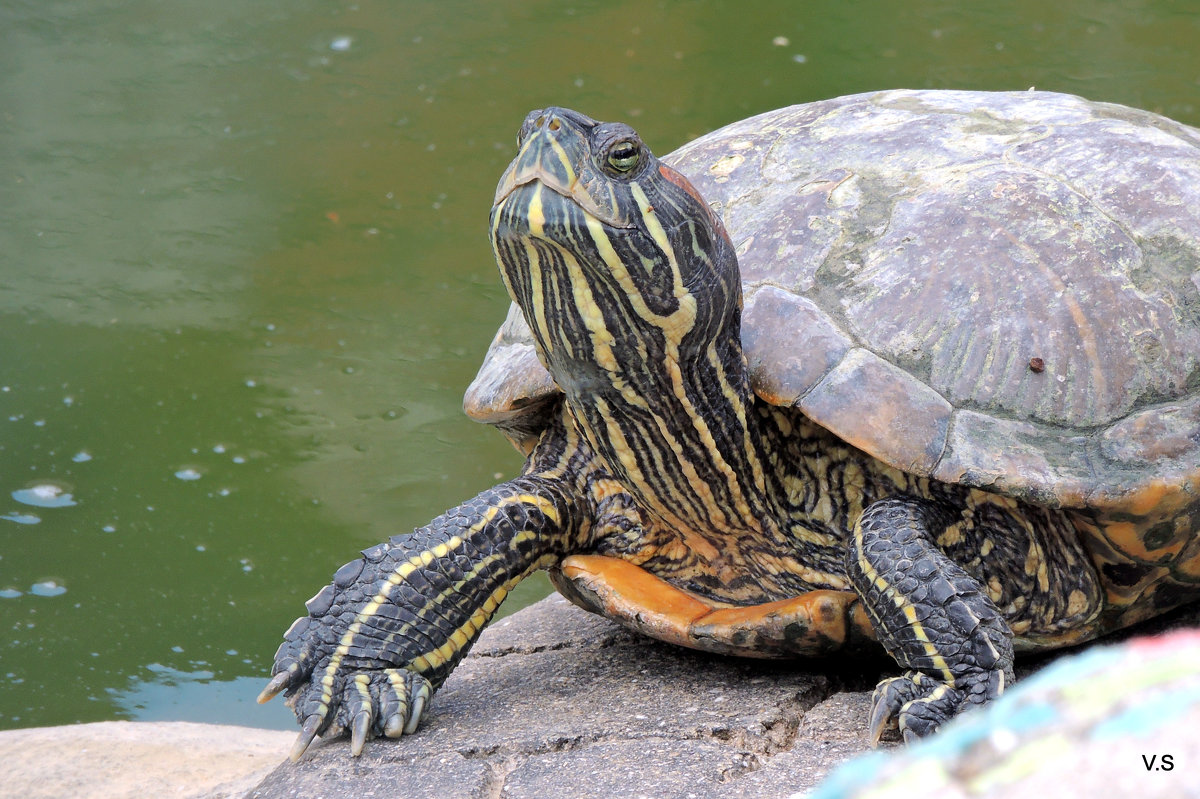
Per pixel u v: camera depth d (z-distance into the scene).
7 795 7.71
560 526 7.38
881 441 6.34
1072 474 6.25
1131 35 25.03
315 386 15.27
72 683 10.02
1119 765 1.52
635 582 7.33
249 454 13.74
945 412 6.40
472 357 15.98
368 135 23.06
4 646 10.49
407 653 6.75
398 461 13.62
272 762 8.32
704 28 27.14
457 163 21.78
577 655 7.85
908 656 6.04
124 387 15.09
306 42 27.89
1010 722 1.70
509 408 7.75
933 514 6.59
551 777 5.67
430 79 25.38
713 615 6.97
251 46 27.91
